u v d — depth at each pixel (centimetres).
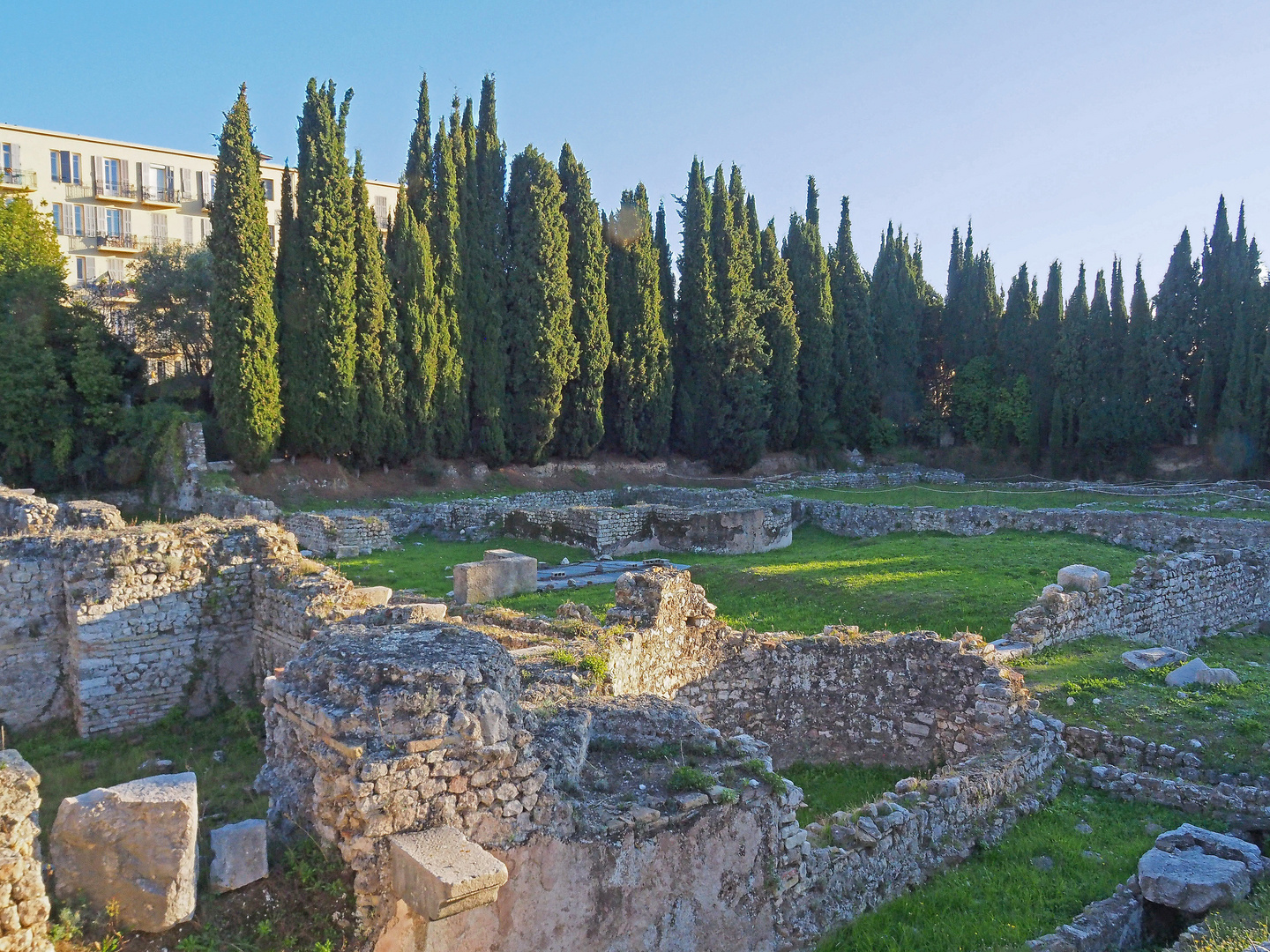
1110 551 2341
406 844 502
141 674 1232
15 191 3975
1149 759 1045
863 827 787
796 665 1198
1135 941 720
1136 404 4647
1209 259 4584
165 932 485
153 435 3241
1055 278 5212
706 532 2598
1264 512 3055
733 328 4678
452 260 3875
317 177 3384
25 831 451
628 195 4531
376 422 3531
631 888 601
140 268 3700
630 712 740
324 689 578
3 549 1212
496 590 1839
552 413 4144
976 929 721
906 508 3073
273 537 1375
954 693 1112
